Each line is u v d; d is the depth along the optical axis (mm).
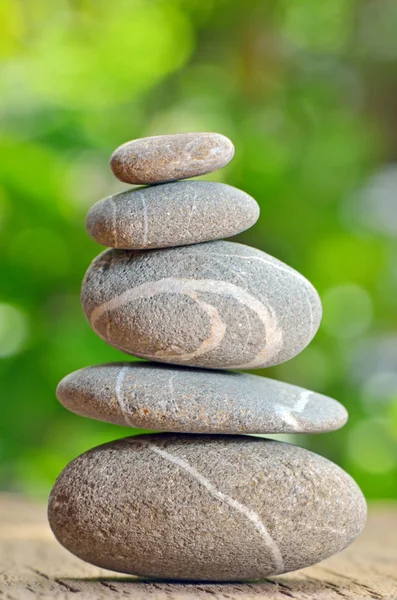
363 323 7355
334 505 2445
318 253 7059
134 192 2557
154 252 2537
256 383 2549
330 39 8219
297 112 7848
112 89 7426
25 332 6438
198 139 2531
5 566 2822
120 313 2477
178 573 2414
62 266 6492
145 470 2410
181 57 7898
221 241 2586
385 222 7660
